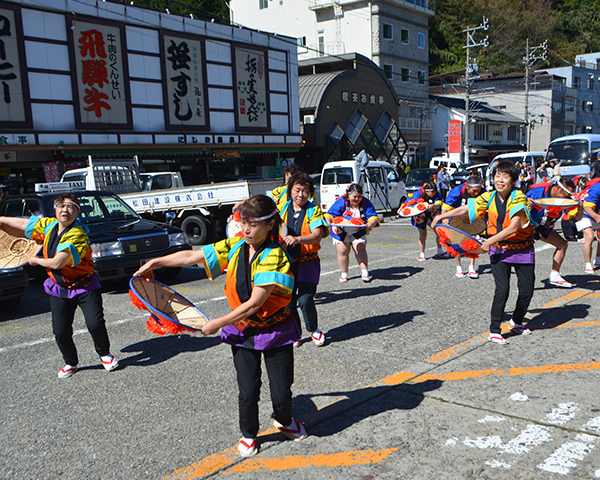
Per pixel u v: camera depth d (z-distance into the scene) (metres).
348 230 7.85
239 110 25.30
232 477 3.04
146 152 21.84
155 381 4.63
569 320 5.66
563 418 3.47
